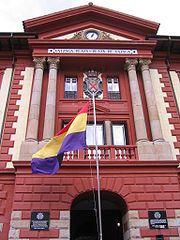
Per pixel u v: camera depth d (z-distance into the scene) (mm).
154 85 21250
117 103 20312
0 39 21828
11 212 15602
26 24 22328
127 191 15891
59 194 15656
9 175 16781
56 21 22875
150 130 18766
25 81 20891
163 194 15891
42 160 14930
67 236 14641
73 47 21797
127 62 21344
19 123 18891
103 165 16406
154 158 16953
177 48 23000
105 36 22750
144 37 23016
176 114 19938
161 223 15055
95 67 22109
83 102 20266
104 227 18812
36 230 14664
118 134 19266
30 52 22219
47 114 18609
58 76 21375
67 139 14984
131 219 15148
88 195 16531
